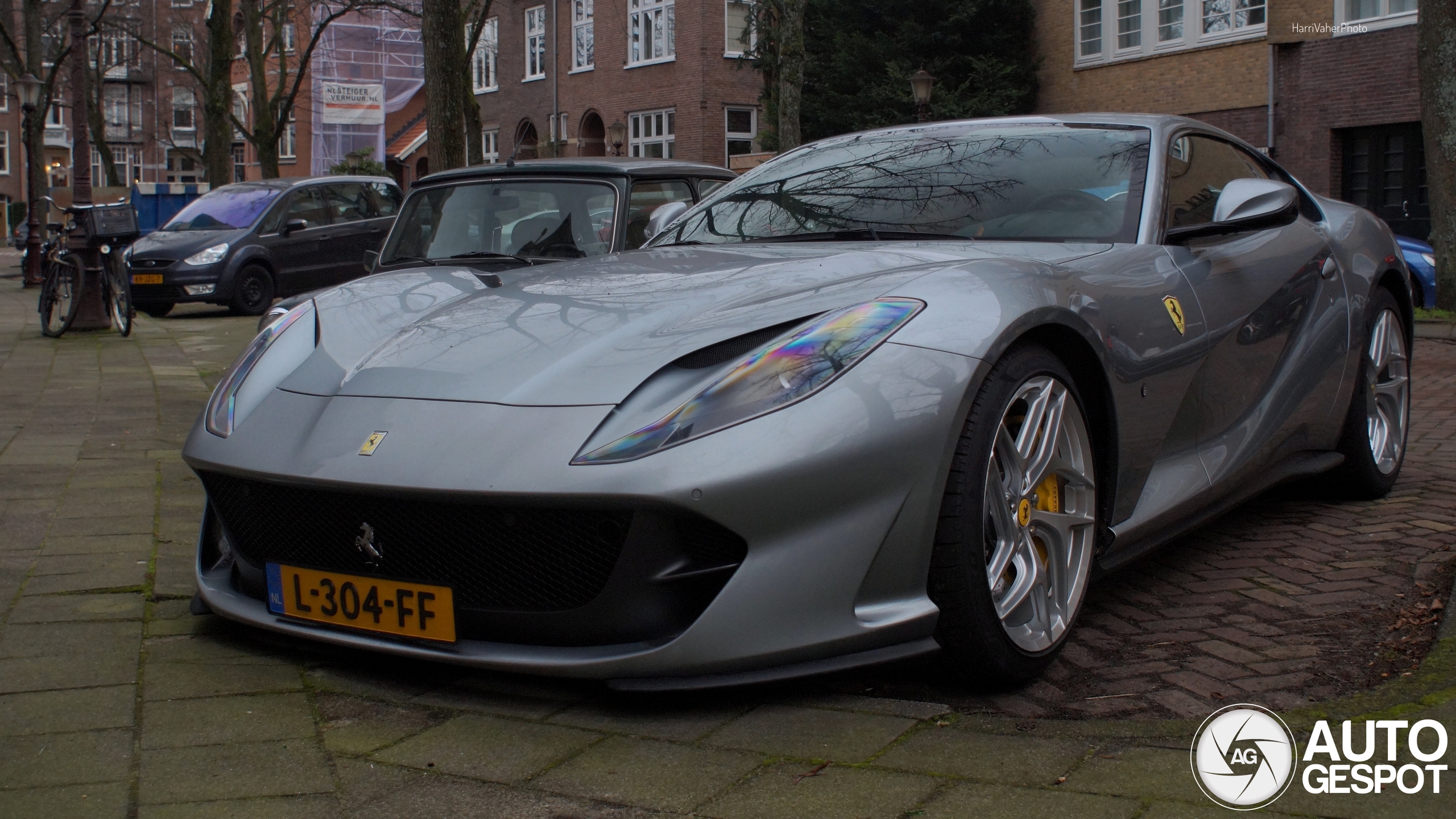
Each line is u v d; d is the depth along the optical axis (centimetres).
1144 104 2036
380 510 235
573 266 316
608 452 218
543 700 237
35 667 257
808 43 2295
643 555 219
